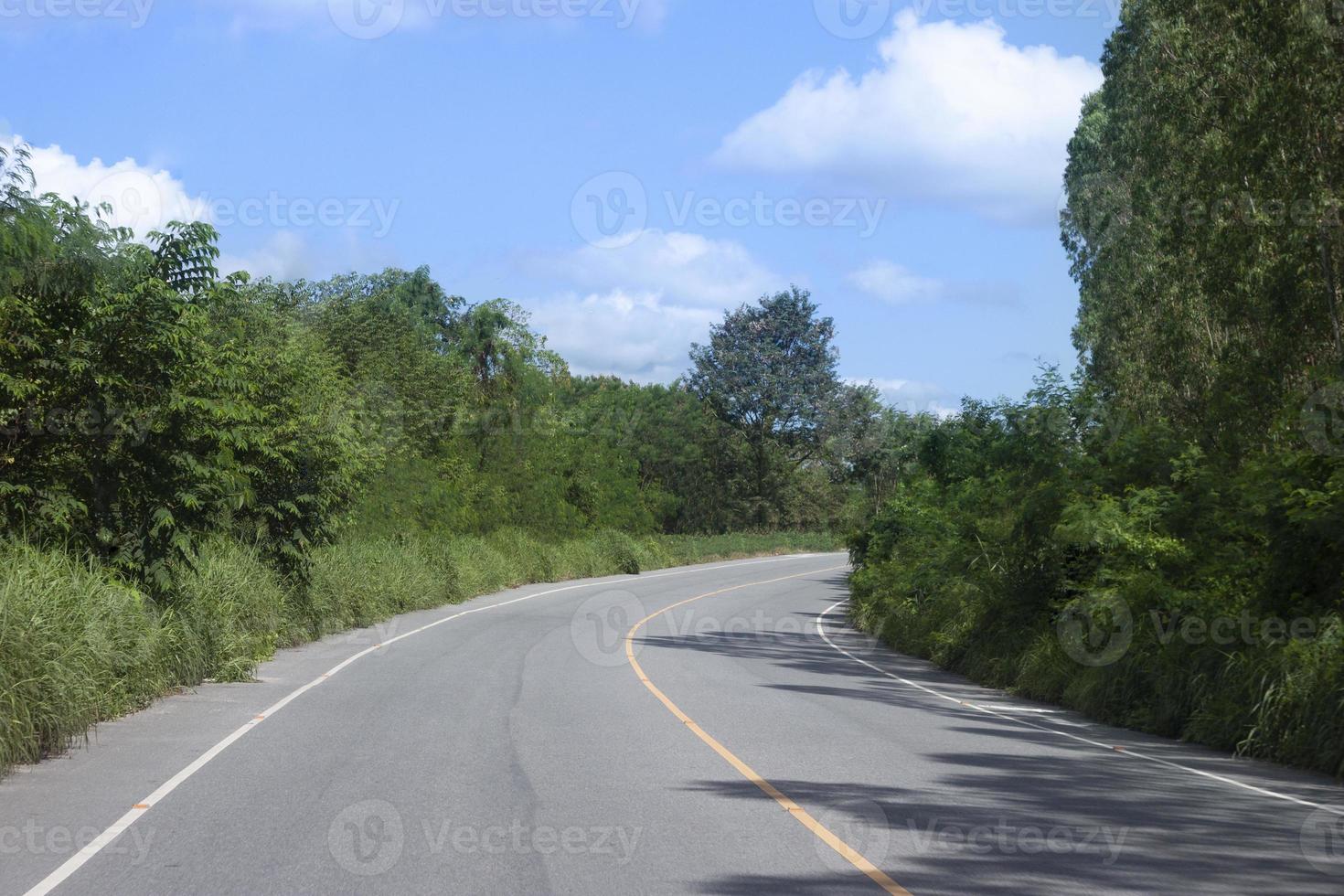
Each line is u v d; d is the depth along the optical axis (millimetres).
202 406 15500
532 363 59531
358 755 10117
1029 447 22516
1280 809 8836
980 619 21312
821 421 89750
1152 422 21172
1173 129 22391
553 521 53750
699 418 85938
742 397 88500
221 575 18625
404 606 30391
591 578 50562
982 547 22844
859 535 38906
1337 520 13500
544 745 10883
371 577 27969
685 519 83062
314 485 21609
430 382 48594
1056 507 20141
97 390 14633
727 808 8242
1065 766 10727
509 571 42812
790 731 12422
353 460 23922
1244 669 12836
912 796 8898
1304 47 18562
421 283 66875
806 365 91062
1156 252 25688
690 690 15969
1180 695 13602
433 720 12305
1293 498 14211
